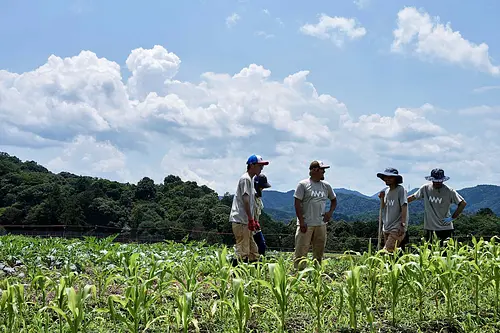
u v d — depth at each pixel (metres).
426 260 6.41
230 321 5.88
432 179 9.61
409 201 10.23
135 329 5.05
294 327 5.79
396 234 9.34
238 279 5.11
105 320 5.93
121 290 7.70
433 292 7.05
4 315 5.65
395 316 6.04
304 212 9.01
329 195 9.22
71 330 4.74
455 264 6.23
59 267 10.34
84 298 4.77
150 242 21.70
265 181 9.90
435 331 5.75
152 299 5.36
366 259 6.57
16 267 10.48
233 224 9.16
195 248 12.91
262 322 5.83
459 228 14.93
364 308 5.46
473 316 6.04
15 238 15.88
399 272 6.10
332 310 6.11
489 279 6.02
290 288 5.37
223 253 6.49
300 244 8.95
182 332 5.60
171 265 6.82
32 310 6.29
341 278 7.86
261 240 9.88
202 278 7.92
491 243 7.29
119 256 8.40
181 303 5.02
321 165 8.96
